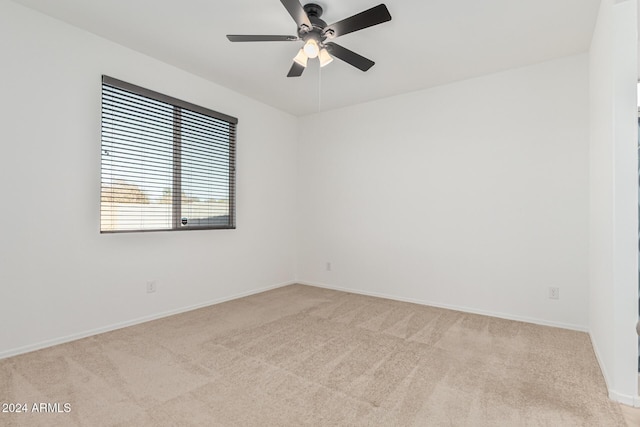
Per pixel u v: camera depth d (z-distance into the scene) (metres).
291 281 4.71
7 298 2.26
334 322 3.05
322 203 4.52
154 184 3.11
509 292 3.19
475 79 3.39
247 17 2.42
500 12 2.30
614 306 1.81
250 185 4.08
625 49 1.82
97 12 2.38
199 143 3.50
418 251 3.73
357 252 4.20
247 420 1.59
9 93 2.26
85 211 2.64
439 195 3.59
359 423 1.58
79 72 2.59
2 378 1.97
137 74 2.94
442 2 2.20
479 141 3.36
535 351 2.43
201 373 2.05
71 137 2.55
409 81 3.50
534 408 1.71
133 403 1.72
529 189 3.10
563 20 2.39
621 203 1.81
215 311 3.37
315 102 4.19
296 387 1.90
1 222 2.24
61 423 1.55
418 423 1.58
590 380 2.00
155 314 3.11
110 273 2.79
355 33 2.57
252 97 4.04
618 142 1.82
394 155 3.91
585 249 2.85
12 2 2.27
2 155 2.24
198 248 3.49
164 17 2.43
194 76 3.40
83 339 2.59
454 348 2.47
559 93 2.97
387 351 2.41
